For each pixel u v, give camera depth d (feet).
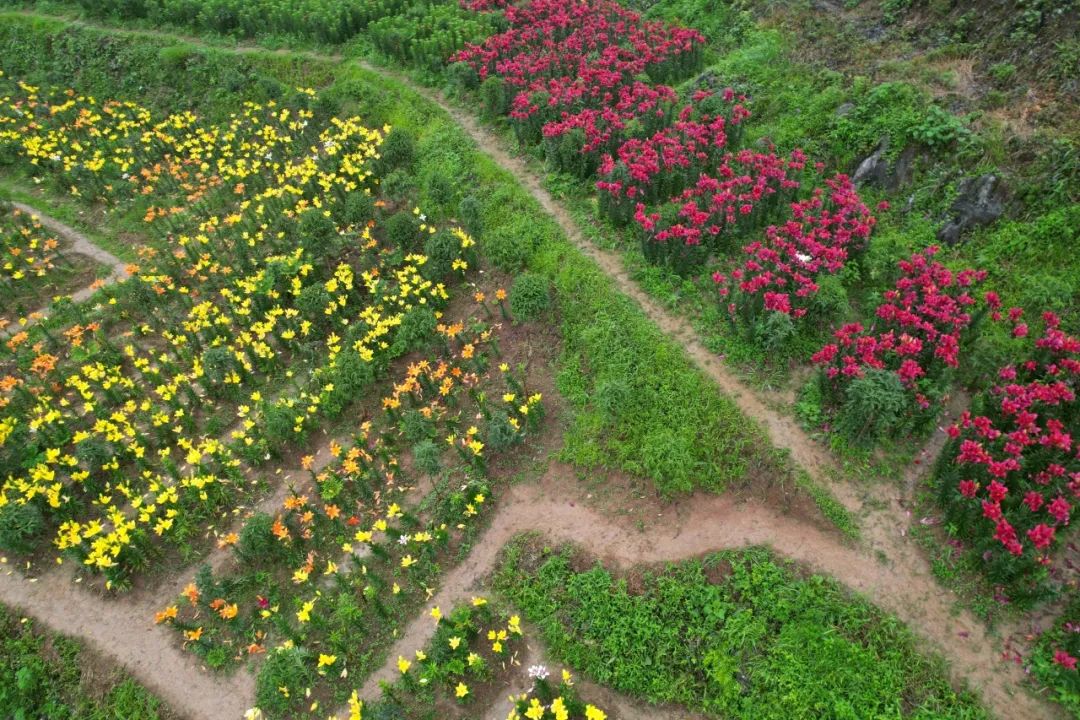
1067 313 34.14
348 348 40.37
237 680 29.09
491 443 34.04
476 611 29.14
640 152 47.62
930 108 41.91
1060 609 25.46
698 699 25.64
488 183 51.70
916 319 32.17
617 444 33.53
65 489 36.19
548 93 53.98
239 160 57.11
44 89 74.23
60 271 52.29
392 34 66.13
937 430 31.73
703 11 63.05
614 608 28.19
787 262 37.93
